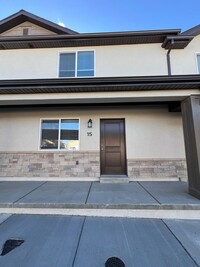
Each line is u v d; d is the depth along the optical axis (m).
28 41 7.04
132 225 3.40
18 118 7.07
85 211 3.90
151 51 7.14
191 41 7.10
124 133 6.93
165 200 4.14
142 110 6.88
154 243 2.78
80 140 6.85
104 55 7.19
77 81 4.44
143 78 4.33
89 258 2.42
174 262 2.34
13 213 3.96
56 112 7.04
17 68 7.31
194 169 4.47
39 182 6.39
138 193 4.81
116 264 2.30
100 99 4.87
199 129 4.43
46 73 7.21
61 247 2.66
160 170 6.58
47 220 3.60
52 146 6.95
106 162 6.85
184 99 4.87
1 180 6.76
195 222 3.54
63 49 7.37
